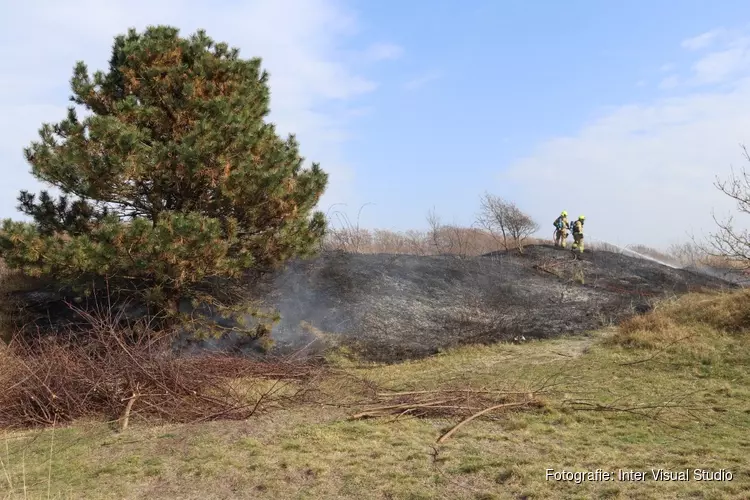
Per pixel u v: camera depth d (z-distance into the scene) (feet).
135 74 34.12
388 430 22.33
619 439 20.88
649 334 37.60
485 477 17.40
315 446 20.47
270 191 33.91
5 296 43.09
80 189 31.65
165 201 34.83
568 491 16.16
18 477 18.47
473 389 27.73
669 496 15.60
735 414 23.72
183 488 17.40
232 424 23.45
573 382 29.86
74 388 25.55
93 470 18.99
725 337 35.58
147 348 27.37
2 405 25.00
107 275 32.01
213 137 32.35
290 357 33.55
